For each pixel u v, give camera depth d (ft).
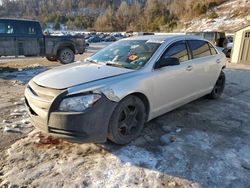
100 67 11.84
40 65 35.50
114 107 9.95
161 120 14.03
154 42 13.24
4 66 34.06
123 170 9.29
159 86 12.06
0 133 12.16
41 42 33.35
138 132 11.50
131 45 13.78
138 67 11.69
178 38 14.07
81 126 9.34
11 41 30.76
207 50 16.57
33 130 12.56
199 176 9.04
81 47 37.86
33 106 10.12
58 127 9.47
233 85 24.39
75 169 9.33
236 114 15.49
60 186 8.41
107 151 10.57
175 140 11.65
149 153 10.46
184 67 13.66
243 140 11.90
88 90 9.48
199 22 194.70
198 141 11.65
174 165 9.66
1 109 15.69
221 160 10.07
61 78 10.41
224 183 8.70
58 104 9.45
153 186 8.49
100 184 8.54
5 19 30.17
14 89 21.09
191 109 16.17
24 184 8.48
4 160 9.85
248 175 9.15
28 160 9.87
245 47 43.50
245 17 164.86
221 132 12.73
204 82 16.03
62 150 10.65
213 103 17.71
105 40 142.31
